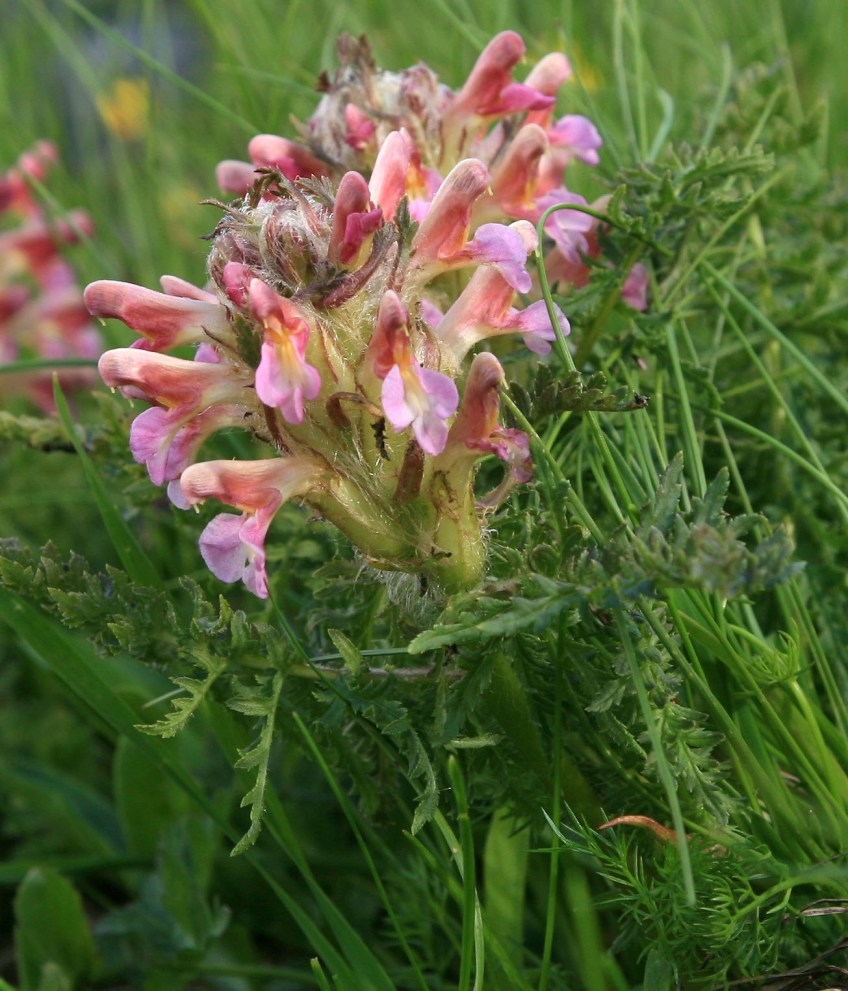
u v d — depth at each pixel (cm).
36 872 27
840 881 21
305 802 27
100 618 22
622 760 22
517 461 21
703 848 21
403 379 20
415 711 21
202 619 22
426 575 21
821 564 26
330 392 20
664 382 27
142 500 27
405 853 26
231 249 21
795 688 22
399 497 21
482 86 24
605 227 25
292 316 20
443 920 24
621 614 20
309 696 22
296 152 25
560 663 21
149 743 24
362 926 26
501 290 21
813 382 27
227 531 20
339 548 23
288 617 27
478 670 21
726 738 22
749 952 21
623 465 24
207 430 21
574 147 25
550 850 21
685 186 25
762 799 22
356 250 20
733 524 19
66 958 27
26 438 27
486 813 23
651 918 21
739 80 30
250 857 23
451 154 25
